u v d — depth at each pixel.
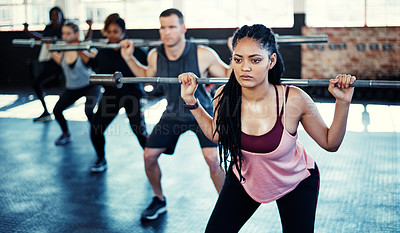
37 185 3.55
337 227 2.70
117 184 3.56
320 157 4.06
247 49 1.58
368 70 7.10
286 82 1.88
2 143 4.80
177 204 3.13
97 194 3.35
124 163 4.09
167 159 4.14
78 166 4.02
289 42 3.18
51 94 7.84
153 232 2.72
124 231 2.74
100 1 8.74
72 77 4.37
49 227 2.80
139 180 3.64
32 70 8.43
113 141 4.84
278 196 1.79
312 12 7.60
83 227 2.80
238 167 1.80
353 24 7.48
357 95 7.00
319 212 2.91
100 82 2.25
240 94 1.73
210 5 8.24
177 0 8.42
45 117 5.80
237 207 1.83
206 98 2.82
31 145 4.71
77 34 4.40
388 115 5.76
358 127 5.13
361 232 2.63
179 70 2.82
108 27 3.62
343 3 7.47
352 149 4.28
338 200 3.09
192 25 8.36
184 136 4.97
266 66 1.62
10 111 6.46
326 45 7.22
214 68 2.86
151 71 3.01
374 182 3.41
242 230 2.69
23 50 9.09
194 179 3.62
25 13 9.04
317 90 7.15
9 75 9.20
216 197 3.24
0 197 3.30
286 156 1.73
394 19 7.34
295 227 1.75
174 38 2.74
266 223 2.78
